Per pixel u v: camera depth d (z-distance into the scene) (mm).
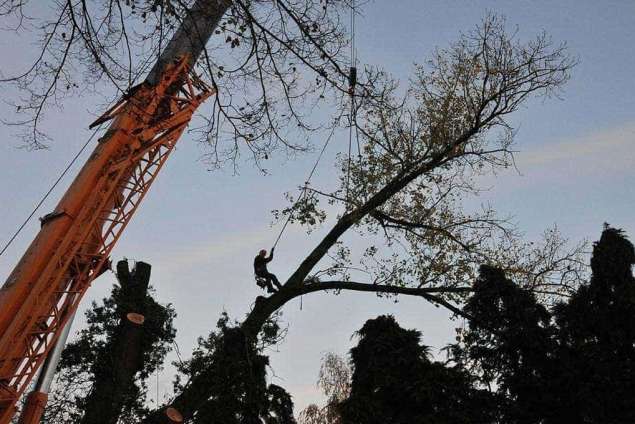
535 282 16219
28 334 11102
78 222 11883
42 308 11312
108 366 14492
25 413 11172
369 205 16516
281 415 14680
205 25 9422
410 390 14062
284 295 15531
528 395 13367
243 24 8375
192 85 14266
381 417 14047
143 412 18828
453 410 13695
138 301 16125
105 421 13828
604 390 12219
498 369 14062
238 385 13859
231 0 8188
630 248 13727
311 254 16250
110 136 13102
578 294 14078
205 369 14430
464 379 14133
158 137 13742
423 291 16266
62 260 11688
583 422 12695
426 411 13969
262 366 14961
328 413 22547
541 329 13836
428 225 17453
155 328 21422
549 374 13391
